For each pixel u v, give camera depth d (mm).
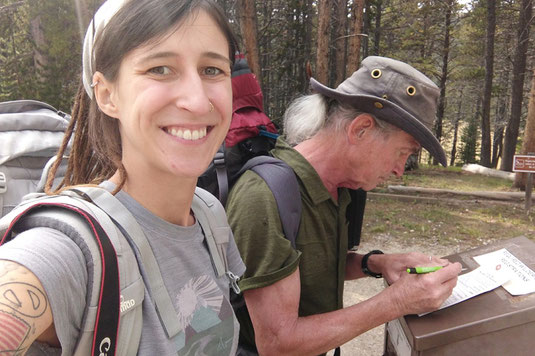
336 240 1505
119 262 701
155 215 825
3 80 11492
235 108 1768
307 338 1258
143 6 707
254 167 1439
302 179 1409
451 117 32594
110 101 773
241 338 1508
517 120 16625
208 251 974
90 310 644
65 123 2289
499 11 20203
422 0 21766
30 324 554
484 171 13094
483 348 1230
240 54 1908
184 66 736
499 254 1556
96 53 751
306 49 16797
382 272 1608
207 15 752
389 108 1350
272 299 1263
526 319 1213
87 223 686
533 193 8797
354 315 1290
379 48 22391
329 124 1465
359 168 1456
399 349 1438
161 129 752
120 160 809
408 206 7770
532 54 20047
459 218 6961
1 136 2021
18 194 1985
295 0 16578
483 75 22703
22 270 575
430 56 23500
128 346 699
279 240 1276
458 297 1360
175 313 796
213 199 1075
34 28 10859
